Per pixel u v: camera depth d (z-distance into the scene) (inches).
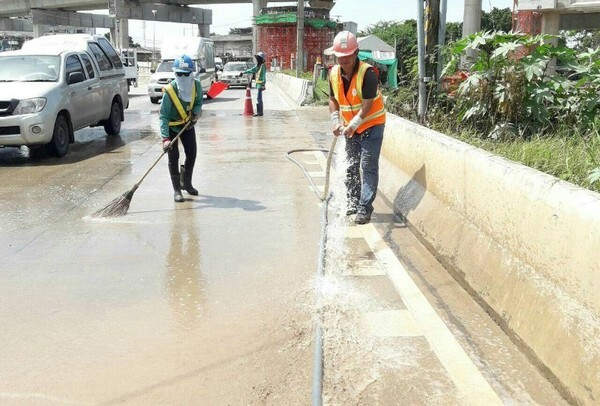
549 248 132.7
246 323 154.6
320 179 327.3
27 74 408.2
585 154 192.5
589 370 110.7
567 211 125.9
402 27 1481.3
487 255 165.0
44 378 128.6
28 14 3097.9
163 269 193.3
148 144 467.2
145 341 144.9
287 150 431.2
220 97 1042.1
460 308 161.2
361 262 197.9
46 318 157.8
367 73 220.1
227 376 129.5
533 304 135.6
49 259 203.3
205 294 173.0
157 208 269.0
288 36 2632.9
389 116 307.3
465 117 281.6
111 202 258.2
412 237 224.2
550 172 184.2
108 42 527.5
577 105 259.9
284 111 756.0
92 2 2657.5
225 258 202.8
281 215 255.9
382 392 122.4
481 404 116.9
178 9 2906.0
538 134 246.2
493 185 166.1
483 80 273.1
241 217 252.8
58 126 395.5
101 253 209.0
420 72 317.1
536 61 262.1
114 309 163.2
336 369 131.6
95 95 460.4
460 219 191.9
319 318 156.2
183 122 274.2
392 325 151.8
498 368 130.0
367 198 237.9
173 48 952.3
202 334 148.6
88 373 130.6
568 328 120.6
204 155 410.3
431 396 120.4
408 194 248.7
